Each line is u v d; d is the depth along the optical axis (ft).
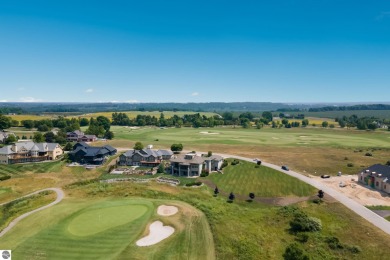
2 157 384.47
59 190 272.92
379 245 174.81
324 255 162.61
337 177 334.24
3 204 245.24
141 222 189.88
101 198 241.55
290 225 201.87
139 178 327.47
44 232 177.78
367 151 489.67
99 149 414.41
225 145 547.49
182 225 188.34
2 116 637.30
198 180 326.03
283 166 366.43
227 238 175.63
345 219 213.46
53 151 416.46
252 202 263.90
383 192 278.67
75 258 152.97
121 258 152.97
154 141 587.68
